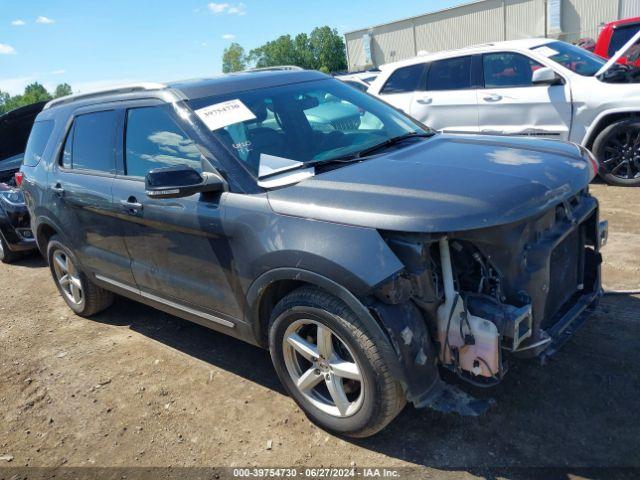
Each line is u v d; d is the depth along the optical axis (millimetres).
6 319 5211
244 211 2854
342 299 2486
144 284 3836
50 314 5188
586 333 3475
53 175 4473
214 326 3416
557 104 6727
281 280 2812
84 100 4344
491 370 2414
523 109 6988
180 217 3188
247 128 3271
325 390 3000
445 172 2738
